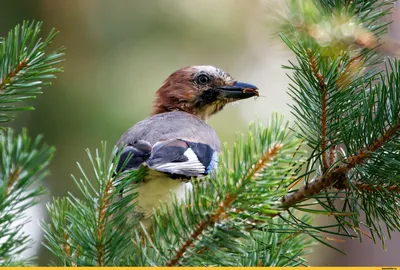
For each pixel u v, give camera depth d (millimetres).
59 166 12891
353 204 6449
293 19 6227
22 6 13242
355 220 6508
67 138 12992
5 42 5988
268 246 6363
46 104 13016
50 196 12727
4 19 13156
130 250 5785
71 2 13438
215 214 5184
